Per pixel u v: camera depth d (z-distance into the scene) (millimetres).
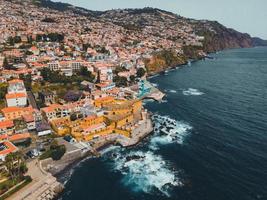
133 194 89250
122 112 152875
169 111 173625
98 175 100688
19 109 137250
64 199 87500
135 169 104500
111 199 86938
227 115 162000
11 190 86188
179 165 106812
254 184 93312
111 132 133875
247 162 107625
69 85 189875
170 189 91688
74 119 139875
